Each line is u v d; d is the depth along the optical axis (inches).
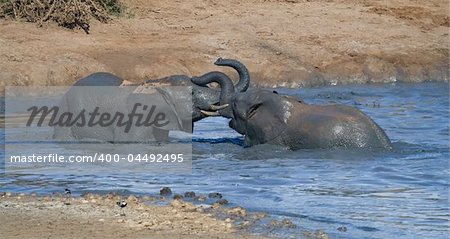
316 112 1082.7
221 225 714.2
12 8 1967.3
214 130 1322.6
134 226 708.0
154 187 900.6
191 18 2080.5
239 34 2009.1
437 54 2059.5
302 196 846.5
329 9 2206.0
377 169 971.3
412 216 764.0
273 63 1921.8
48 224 714.8
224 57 1904.5
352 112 1082.7
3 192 865.5
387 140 1071.6
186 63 1851.6
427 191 867.4
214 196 842.8
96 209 770.8
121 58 1823.3
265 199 832.3
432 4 2274.9
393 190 872.3
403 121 1401.3
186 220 729.6
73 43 1868.8
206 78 1187.9
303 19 2133.4
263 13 2145.7
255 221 734.5
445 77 2007.9
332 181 916.6
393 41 2080.5
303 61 1961.1
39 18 1941.4
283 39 2026.3
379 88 1872.5
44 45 1836.9
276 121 1085.8
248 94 1117.7
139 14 2060.8
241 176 953.5
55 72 1739.7
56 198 827.4
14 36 1861.5
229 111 1158.3
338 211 781.3
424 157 1035.3
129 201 806.5
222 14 2123.5
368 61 1994.3
